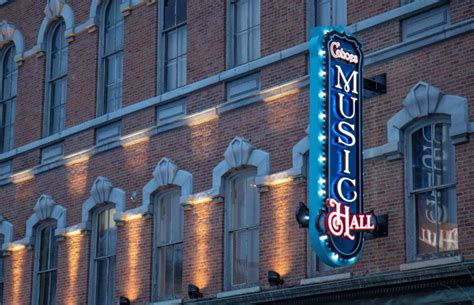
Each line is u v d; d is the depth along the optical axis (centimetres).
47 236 3309
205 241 2756
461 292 2131
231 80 2773
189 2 2953
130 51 3119
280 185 2580
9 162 3506
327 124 2248
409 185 2320
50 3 3447
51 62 3450
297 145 2542
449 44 2272
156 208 2936
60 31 3441
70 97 3309
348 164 2266
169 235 2888
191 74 2897
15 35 3578
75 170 3216
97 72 3231
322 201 2225
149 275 2897
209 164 2775
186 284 2784
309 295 2425
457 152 2225
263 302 2541
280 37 2664
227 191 2738
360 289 2319
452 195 2247
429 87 2283
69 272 3156
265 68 2678
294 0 2645
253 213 2669
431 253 2256
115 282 3006
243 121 2703
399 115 2336
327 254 2206
